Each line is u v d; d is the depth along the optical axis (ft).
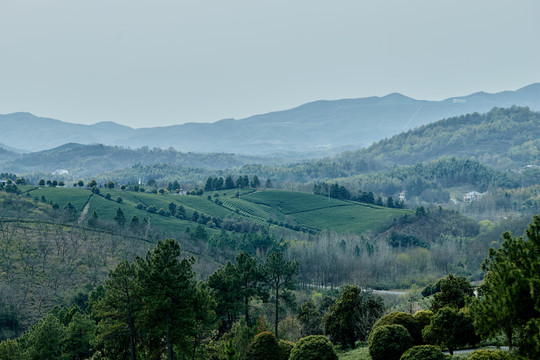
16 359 169.99
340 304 192.54
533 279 72.84
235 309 205.05
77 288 304.09
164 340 161.17
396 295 353.31
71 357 179.93
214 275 208.64
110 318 155.22
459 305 156.04
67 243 372.79
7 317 249.14
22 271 305.32
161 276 138.92
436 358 113.70
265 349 150.61
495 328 83.66
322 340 141.08
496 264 86.48
